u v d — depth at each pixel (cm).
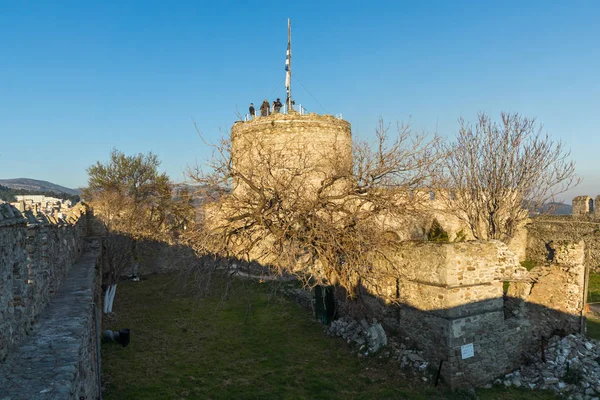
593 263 2616
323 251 1399
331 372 1217
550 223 2908
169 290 2248
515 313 1354
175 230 2512
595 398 1060
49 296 920
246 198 1531
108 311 1784
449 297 1155
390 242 1378
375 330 1334
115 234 2133
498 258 1248
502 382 1196
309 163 2097
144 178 3362
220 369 1233
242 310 1816
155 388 1094
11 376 534
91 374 839
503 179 1988
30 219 771
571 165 2023
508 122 1998
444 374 1154
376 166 1472
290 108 2527
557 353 1261
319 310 1656
